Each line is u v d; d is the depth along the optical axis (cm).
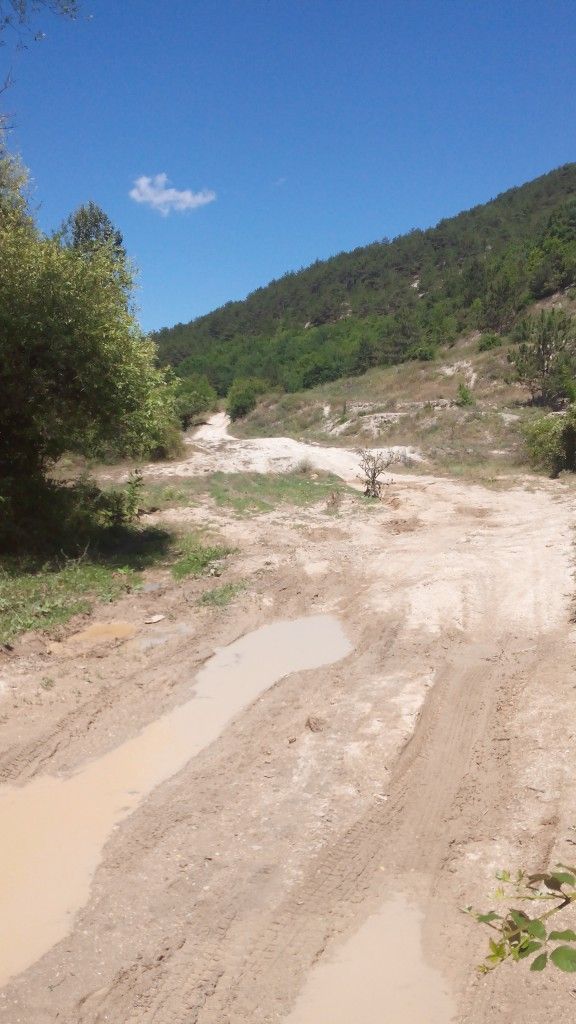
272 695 667
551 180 10844
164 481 1805
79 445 1232
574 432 2077
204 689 691
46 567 1023
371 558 1109
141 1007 334
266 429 4341
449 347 5684
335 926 381
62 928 384
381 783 514
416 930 376
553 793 478
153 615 896
